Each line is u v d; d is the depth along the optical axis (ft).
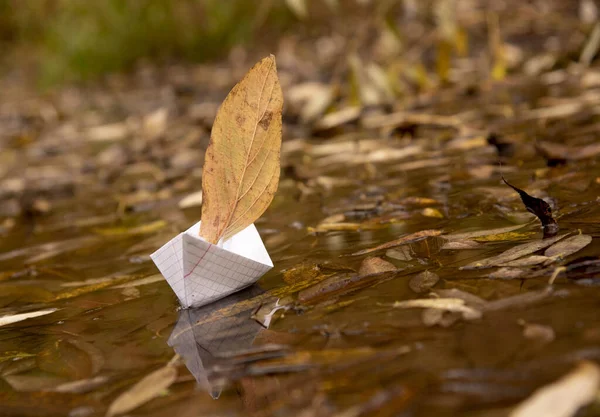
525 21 10.25
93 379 2.58
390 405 2.31
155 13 13.73
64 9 14.49
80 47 13.74
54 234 4.11
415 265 2.90
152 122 7.11
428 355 2.43
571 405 2.23
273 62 2.82
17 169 6.75
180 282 2.87
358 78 6.91
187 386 2.48
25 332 2.90
